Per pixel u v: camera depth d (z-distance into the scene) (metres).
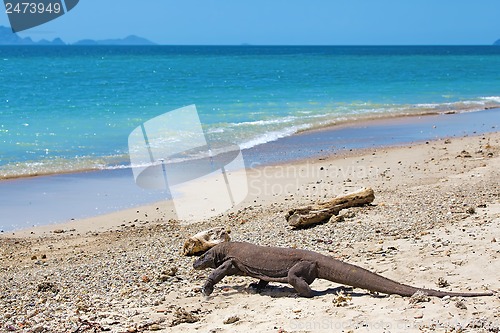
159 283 8.95
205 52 166.00
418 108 33.75
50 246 11.92
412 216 11.66
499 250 8.88
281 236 11.02
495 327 6.20
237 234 11.41
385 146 22.17
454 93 42.47
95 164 19.58
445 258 8.74
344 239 10.46
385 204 12.84
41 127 25.67
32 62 81.44
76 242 12.16
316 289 8.09
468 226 10.50
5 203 15.19
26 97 35.00
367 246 9.84
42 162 19.70
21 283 9.36
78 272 9.79
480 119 29.77
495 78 57.53
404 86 47.06
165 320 7.31
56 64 75.38
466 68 77.38
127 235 12.50
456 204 12.38
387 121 29.17
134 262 10.16
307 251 8.06
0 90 38.50
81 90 39.56
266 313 7.23
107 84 44.31
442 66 82.44
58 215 14.21
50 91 38.56
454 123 28.36
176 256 10.38
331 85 46.62
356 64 85.12
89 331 7.02
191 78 51.75
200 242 10.27
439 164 18.05
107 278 9.34
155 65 76.12
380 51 193.25
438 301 7.02
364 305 7.14
